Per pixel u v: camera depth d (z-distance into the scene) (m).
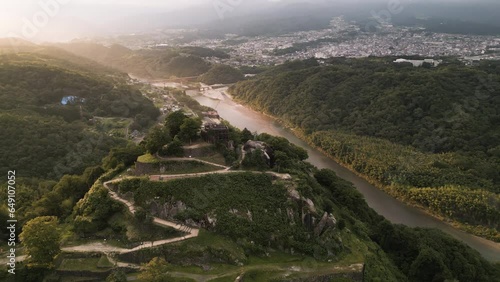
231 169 130.62
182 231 108.25
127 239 106.75
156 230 108.25
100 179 131.50
